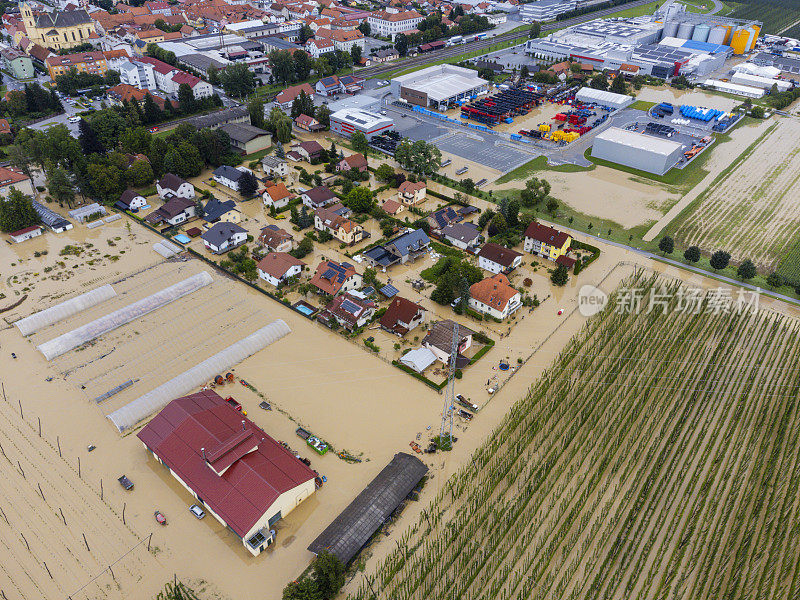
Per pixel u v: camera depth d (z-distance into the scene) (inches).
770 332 4392.2
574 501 3166.8
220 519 2965.1
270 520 2952.8
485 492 3147.1
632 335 4333.2
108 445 3427.7
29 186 5959.6
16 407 3649.1
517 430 3555.6
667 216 5984.3
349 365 4045.3
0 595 2657.5
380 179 6501.0
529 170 6963.6
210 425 3294.8
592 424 3619.6
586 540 2918.3
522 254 5344.5
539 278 4992.6
